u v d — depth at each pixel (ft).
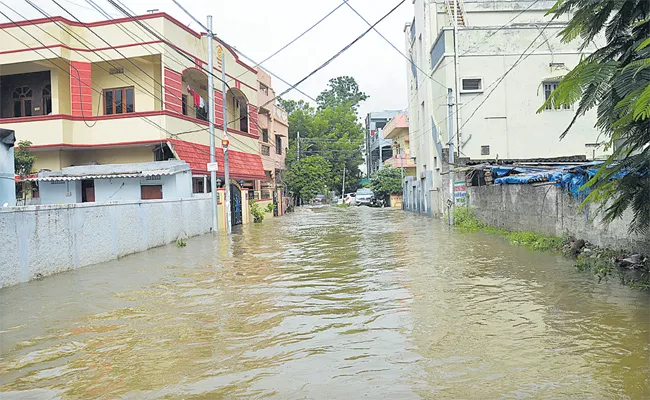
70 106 67.05
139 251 44.04
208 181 73.10
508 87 77.46
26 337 18.84
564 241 38.09
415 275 29.96
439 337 17.75
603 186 21.01
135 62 67.56
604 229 32.73
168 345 17.57
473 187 69.21
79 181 60.29
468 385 13.46
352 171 207.62
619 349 15.87
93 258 36.45
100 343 17.97
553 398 12.54
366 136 221.05
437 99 86.58
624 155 19.74
